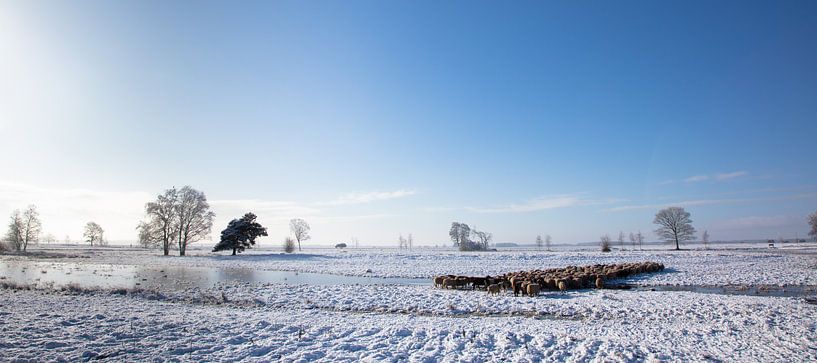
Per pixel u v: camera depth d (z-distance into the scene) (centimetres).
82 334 1181
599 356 1046
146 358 994
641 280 2947
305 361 1004
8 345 1055
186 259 6141
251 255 6906
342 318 1556
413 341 1183
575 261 4762
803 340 1193
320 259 5759
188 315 1541
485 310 1816
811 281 2720
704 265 3938
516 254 5831
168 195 7462
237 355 1037
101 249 10444
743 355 1055
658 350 1094
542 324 1455
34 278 3050
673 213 9975
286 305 1936
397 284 2883
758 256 4831
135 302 1905
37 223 8856
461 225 12356
